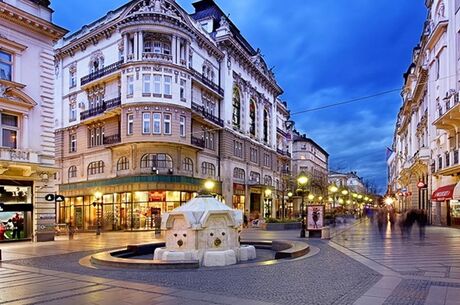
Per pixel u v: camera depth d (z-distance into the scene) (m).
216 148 45.12
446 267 11.59
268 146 60.72
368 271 11.09
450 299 7.69
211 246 13.76
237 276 10.55
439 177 33.06
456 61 28.47
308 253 15.07
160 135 35.72
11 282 10.28
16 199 23.62
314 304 7.53
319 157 102.06
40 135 25.08
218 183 44.25
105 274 11.15
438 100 33.16
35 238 23.95
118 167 38.16
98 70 40.28
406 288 8.77
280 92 66.62
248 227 36.81
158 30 36.34
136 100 35.62
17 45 23.86
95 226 39.00
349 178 136.12
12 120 23.94
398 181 73.56
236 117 50.25
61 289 9.19
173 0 38.31
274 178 62.28
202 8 50.94
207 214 13.66
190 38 39.19
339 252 15.69
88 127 41.78
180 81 37.44
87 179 41.16
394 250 15.95
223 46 47.22
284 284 9.40
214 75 45.53
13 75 23.81
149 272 11.39
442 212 32.84
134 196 36.41
